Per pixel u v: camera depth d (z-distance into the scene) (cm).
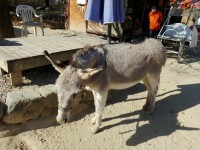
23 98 195
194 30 360
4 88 227
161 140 192
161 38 372
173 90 271
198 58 388
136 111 229
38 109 203
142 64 199
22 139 190
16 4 815
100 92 180
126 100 247
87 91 225
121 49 193
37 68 285
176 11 397
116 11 308
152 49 204
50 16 690
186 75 315
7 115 190
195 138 195
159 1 492
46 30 548
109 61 182
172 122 214
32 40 307
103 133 198
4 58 223
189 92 267
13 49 257
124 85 198
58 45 281
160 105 241
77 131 200
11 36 381
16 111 192
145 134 198
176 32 370
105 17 309
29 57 229
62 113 145
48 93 206
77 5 511
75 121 213
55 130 201
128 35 446
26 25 426
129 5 468
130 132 200
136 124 210
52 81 254
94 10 312
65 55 257
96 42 307
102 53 179
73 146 184
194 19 400
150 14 420
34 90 228
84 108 229
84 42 303
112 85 193
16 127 196
